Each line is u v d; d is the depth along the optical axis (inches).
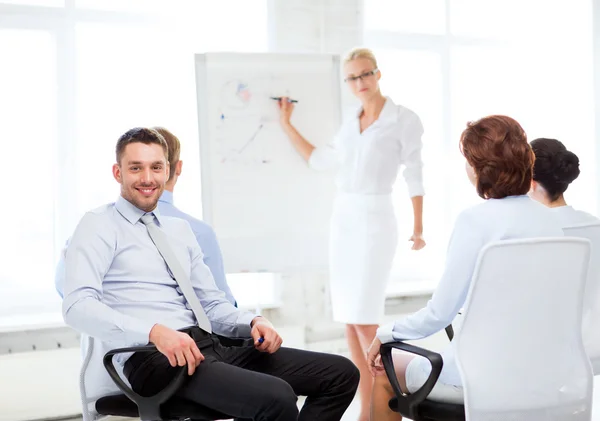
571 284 87.0
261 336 97.3
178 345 86.4
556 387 87.8
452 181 190.9
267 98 152.8
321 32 168.4
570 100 200.4
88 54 161.6
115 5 161.8
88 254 93.6
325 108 155.4
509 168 88.8
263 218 152.1
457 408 87.7
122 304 96.5
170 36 166.1
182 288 100.0
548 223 89.0
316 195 154.6
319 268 154.9
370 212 156.1
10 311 156.4
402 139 157.6
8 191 156.9
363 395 155.8
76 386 150.3
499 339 85.6
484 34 196.1
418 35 186.7
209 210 150.1
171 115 166.9
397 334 93.5
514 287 84.5
